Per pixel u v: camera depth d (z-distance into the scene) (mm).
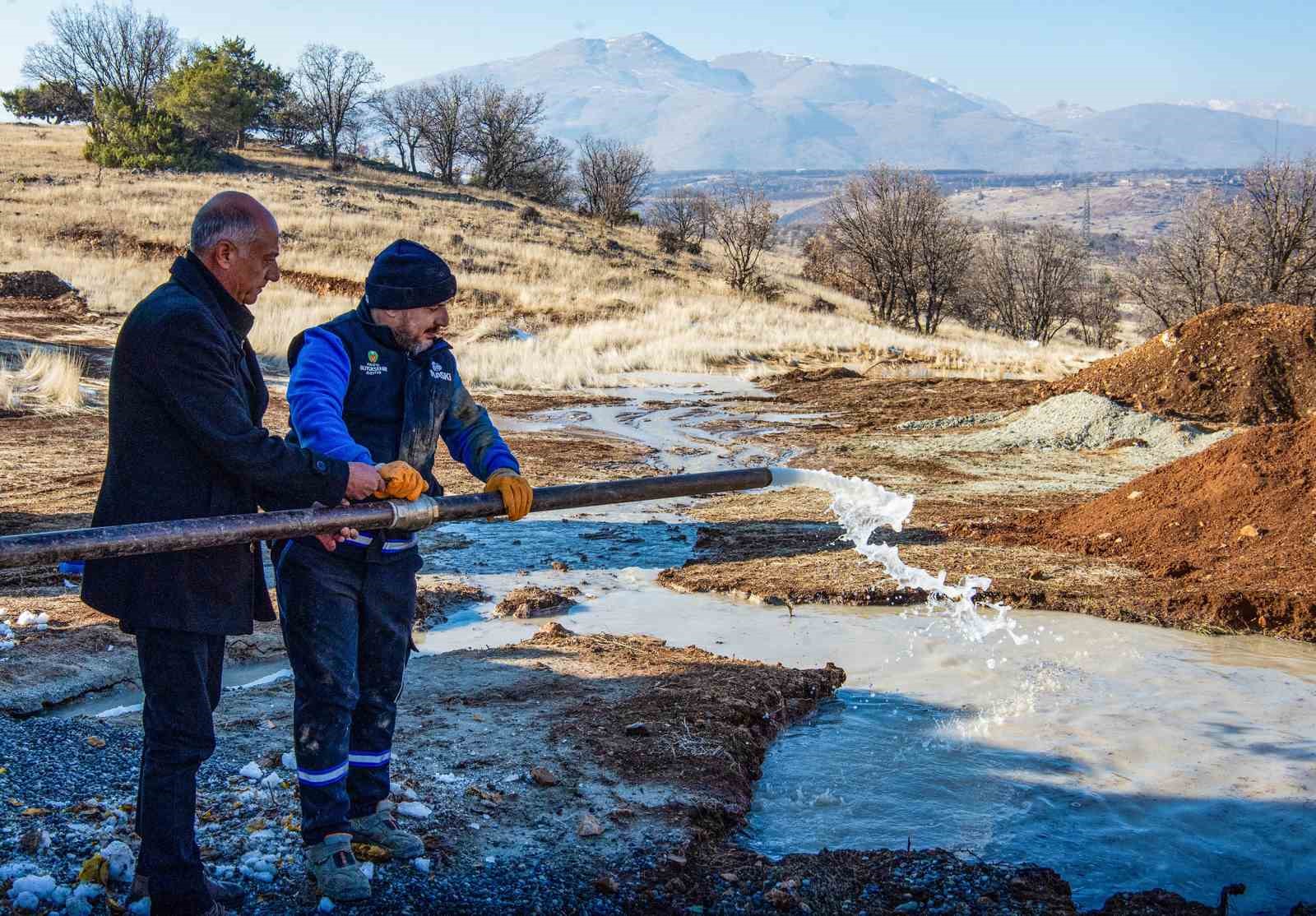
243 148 72562
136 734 4668
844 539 10289
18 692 5648
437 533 10539
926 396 23344
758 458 16047
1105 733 5379
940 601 8156
